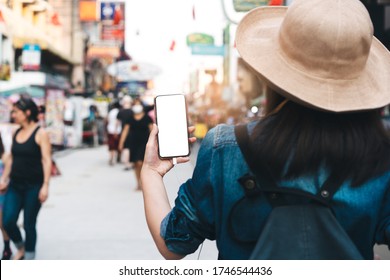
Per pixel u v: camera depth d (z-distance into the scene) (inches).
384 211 69.1
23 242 250.1
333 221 64.6
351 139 67.4
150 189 79.2
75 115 1131.9
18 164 239.9
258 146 68.0
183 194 72.6
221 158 69.9
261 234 65.1
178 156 81.0
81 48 1398.9
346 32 65.7
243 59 71.8
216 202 69.7
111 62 1923.0
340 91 67.9
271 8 79.4
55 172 601.9
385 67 74.9
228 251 69.3
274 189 66.5
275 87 68.7
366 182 66.9
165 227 73.5
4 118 667.4
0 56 711.1
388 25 239.8
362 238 67.7
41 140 242.4
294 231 64.4
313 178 66.7
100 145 1278.3
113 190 493.7
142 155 482.0
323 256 63.6
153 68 1298.0
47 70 1093.8
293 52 68.6
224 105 1493.6
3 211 242.4
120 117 727.1
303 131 68.0
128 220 348.5
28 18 827.4
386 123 71.6
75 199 436.8
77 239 295.1
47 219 351.9
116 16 964.6
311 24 66.7
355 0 68.7
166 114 82.0
